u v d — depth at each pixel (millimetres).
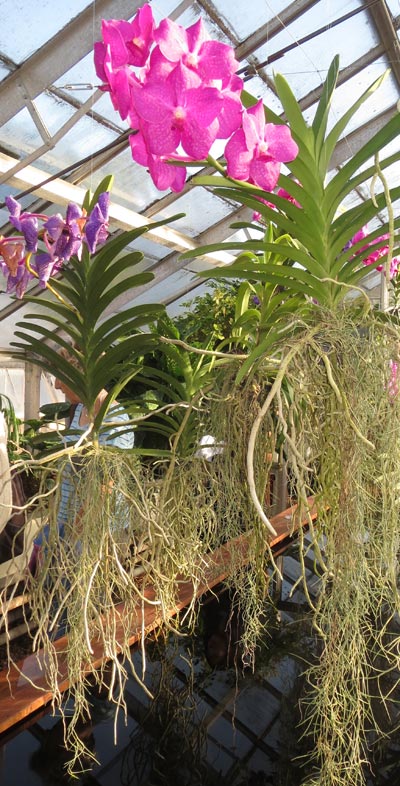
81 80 3430
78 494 942
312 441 867
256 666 1009
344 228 879
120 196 4703
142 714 875
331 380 750
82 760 756
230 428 1022
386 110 5078
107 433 1355
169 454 1055
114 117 3807
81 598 879
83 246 1004
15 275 985
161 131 662
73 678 865
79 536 905
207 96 643
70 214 900
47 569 889
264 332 1104
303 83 4418
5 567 1133
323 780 716
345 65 4375
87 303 1024
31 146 3832
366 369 822
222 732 822
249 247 917
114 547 896
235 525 1134
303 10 3754
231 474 1054
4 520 1076
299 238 915
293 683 951
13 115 3434
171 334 1344
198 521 1138
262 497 1018
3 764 748
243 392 979
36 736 821
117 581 933
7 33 3025
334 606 792
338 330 823
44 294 5164
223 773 731
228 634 1125
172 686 948
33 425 3365
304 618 1185
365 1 3811
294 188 846
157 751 777
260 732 823
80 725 849
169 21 655
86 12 3041
